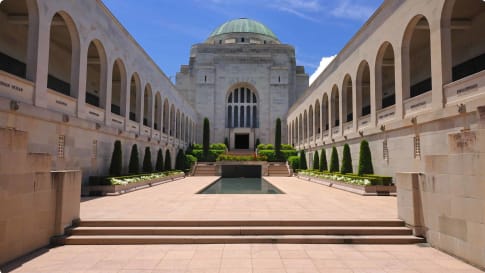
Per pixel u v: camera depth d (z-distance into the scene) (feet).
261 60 203.00
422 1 54.95
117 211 38.78
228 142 196.34
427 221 29.81
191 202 47.70
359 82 84.89
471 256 23.90
